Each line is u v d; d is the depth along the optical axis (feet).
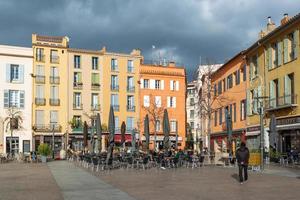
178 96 236.84
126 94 225.15
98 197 45.39
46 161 138.21
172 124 234.17
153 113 215.31
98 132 112.57
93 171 86.43
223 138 159.74
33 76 203.41
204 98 178.19
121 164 98.89
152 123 228.63
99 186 56.59
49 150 141.38
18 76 201.16
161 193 48.16
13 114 195.93
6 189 54.03
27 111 201.26
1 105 196.54
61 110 209.15
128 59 227.20
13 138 197.26
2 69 197.67
